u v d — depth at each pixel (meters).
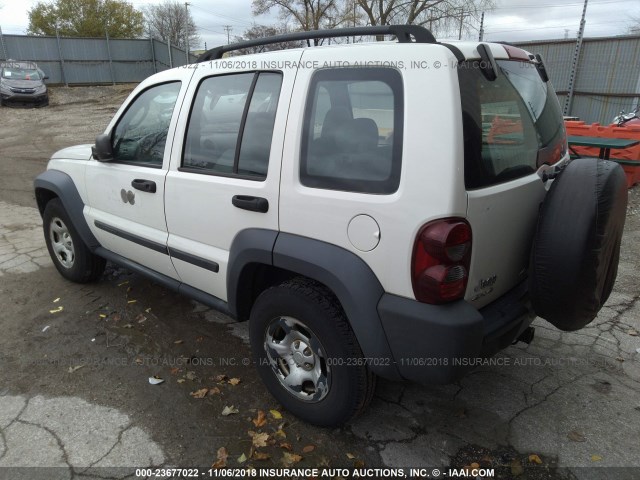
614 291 4.31
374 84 2.14
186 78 3.06
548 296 2.25
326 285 2.30
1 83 20.09
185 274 3.18
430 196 1.97
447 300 2.03
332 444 2.55
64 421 2.71
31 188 8.52
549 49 13.18
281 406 2.82
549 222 2.22
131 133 3.45
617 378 3.09
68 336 3.58
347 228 2.19
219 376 3.10
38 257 5.13
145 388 3.00
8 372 3.15
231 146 2.72
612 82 12.44
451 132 1.94
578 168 2.28
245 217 2.62
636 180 7.85
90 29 44.72
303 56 2.42
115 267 4.85
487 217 2.13
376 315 2.15
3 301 4.12
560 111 3.06
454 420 2.73
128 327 3.70
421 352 2.07
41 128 15.74
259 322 2.68
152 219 3.27
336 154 2.25
